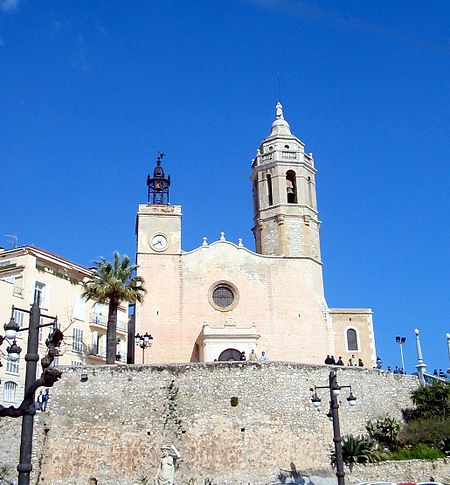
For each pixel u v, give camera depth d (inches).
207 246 2476.6
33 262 2277.3
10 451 1619.1
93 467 1649.9
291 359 2372.0
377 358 2459.4
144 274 2406.5
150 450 1676.9
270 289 2458.2
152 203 2536.9
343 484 1168.8
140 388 1747.0
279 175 2669.8
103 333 2527.1
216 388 1758.1
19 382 2074.3
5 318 2106.3
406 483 1521.9
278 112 2896.2
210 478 1643.7
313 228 2623.0
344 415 1863.9
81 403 1721.2
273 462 1688.0
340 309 2487.7
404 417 2000.5
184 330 2357.3
